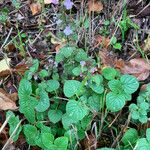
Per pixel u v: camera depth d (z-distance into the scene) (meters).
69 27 0.26
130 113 0.24
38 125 0.25
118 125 0.26
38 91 0.25
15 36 0.30
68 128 0.25
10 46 0.30
